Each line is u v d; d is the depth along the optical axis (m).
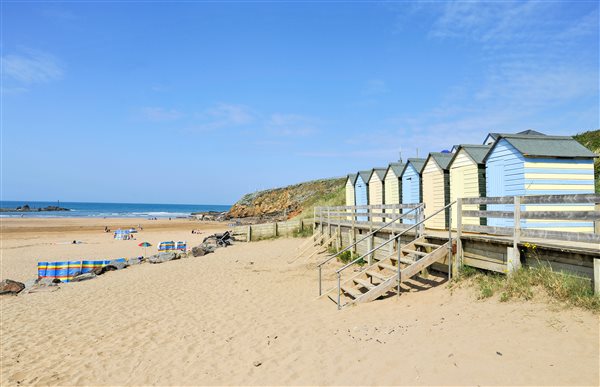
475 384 4.45
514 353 4.97
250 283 12.77
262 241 24.81
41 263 15.23
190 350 7.20
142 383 6.00
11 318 9.84
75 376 6.39
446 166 13.52
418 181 15.10
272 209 55.66
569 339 5.04
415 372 5.05
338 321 8.09
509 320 6.03
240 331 8.06
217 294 11.45
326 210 20.55
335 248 17.92
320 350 6.54
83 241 29.66
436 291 8.74
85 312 10.15
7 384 6.18
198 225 51.28
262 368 6.11
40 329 8.87
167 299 11.09
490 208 11.52
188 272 15.11
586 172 10.80
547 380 4.25
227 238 25.14
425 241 10.36
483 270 8.56
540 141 11.01
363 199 20.41
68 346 7.76
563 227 10.41
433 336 6.13
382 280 9.85
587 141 19.98
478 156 12.24
